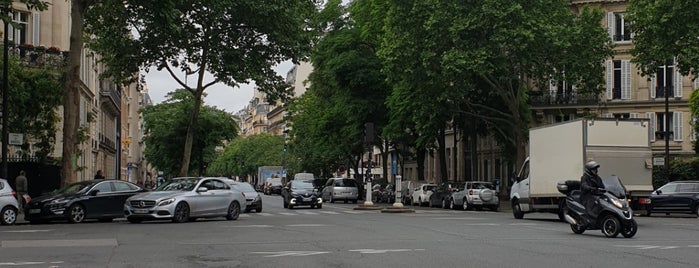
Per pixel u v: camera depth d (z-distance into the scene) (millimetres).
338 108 52031
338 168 81500
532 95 50062
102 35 32844
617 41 52375
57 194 24484
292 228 20875
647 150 24969
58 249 14266
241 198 26828
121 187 25625
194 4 31984
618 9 52125
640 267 11414
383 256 13047
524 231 19828
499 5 35812
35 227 21500
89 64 52156
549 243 15695
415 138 48656
